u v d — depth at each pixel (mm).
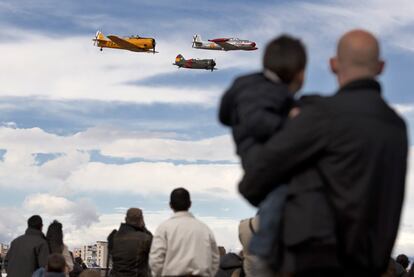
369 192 3113
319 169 3160
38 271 11328
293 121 3189
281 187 3213
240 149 3355
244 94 3350
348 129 3139
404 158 3311
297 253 3100
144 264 10172
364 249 3129
